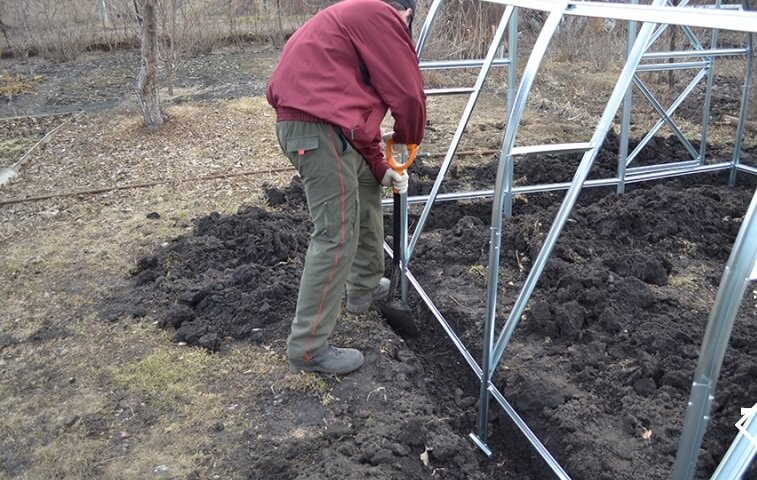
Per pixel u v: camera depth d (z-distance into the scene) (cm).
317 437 271
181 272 401
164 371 318
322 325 298
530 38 1054
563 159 565
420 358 356
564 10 244
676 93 814
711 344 161
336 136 267
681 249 425
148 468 261
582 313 340
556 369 312
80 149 654
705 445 265
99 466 263
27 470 264
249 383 308
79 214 504
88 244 454
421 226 368
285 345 335
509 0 291
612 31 977
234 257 413
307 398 296
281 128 271
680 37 816
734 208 465
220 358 328
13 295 392
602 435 273
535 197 504
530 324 344
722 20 181
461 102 823
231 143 661
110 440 277
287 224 453
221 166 597
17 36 1117
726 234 443
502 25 337
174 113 757
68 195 535
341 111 263
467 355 324
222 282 377
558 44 1023
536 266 258
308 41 268
